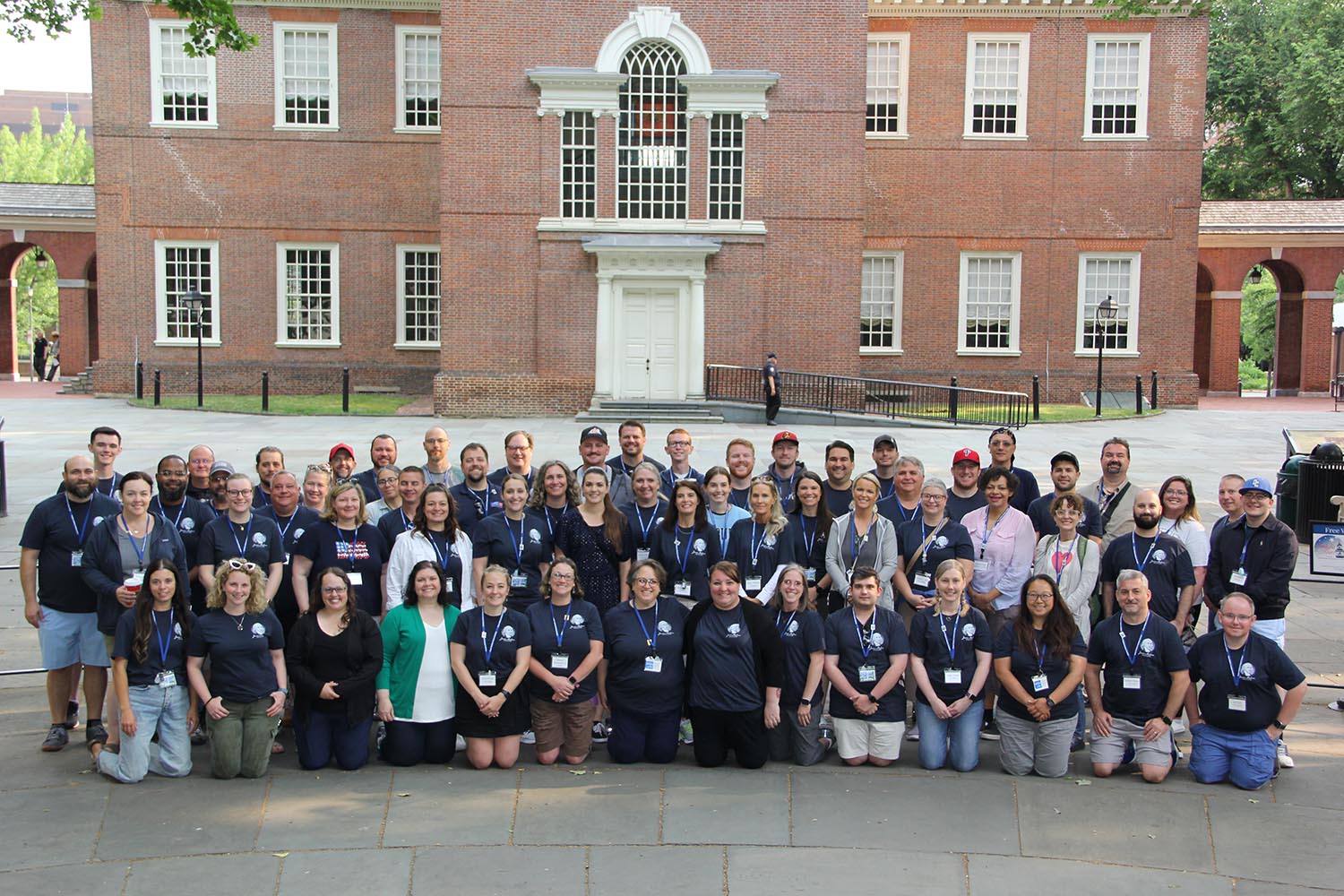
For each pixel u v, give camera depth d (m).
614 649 9.23
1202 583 9.95
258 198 35.19
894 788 8.82
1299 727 10.02
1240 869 7.66
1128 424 30.14
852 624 9.23
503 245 30.67
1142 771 8.96
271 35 34.72
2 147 88.56
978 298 35.62
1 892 7.18
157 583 8.59
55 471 20.64
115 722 9.09
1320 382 42.22
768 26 30.50
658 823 8.19
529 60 30.30
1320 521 14.93
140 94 34.81
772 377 29.33
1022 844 7.95
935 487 9.88
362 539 9.66
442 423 28.52
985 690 10.04
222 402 32.53
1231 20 54.84
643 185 30.70
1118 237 35.25
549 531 10.04
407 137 35.19
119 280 35.22
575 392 30.94
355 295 35.59
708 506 10.37
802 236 30.89
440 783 8.85
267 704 8.81
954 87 35.03
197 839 7.89
